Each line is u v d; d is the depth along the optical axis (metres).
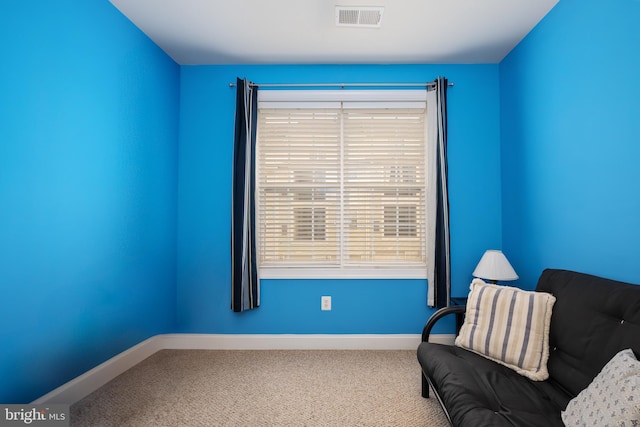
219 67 2.83
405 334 2.74
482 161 2.77
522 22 2.23
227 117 2.82
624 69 1.54
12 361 1.47
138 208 2.33
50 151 1.64
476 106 2.79
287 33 2.38
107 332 2.06
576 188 1.86
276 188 2.83
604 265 1.67
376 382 2.13
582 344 1.39
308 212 2.82
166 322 2.67
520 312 1.67
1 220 1.41
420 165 2.81
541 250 2.21
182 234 2.80
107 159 2.03
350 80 2.81
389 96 2.77
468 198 2.77
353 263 2.80
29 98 1.53
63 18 1.71
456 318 2.53
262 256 2.82
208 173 2.82
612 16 1.61
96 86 1.94
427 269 2.73
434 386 1.54
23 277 1.51
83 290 1.86
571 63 1.90
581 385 1.32
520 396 1.34
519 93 2.47
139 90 2.33
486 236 2.76
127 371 2.27
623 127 1.55
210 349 2.72
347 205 2.82
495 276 2.26
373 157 2.81
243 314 2.77
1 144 1.41
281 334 2.75
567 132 1.94
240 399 1.91
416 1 2.03
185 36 2.42
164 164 2.63
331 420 1.71
